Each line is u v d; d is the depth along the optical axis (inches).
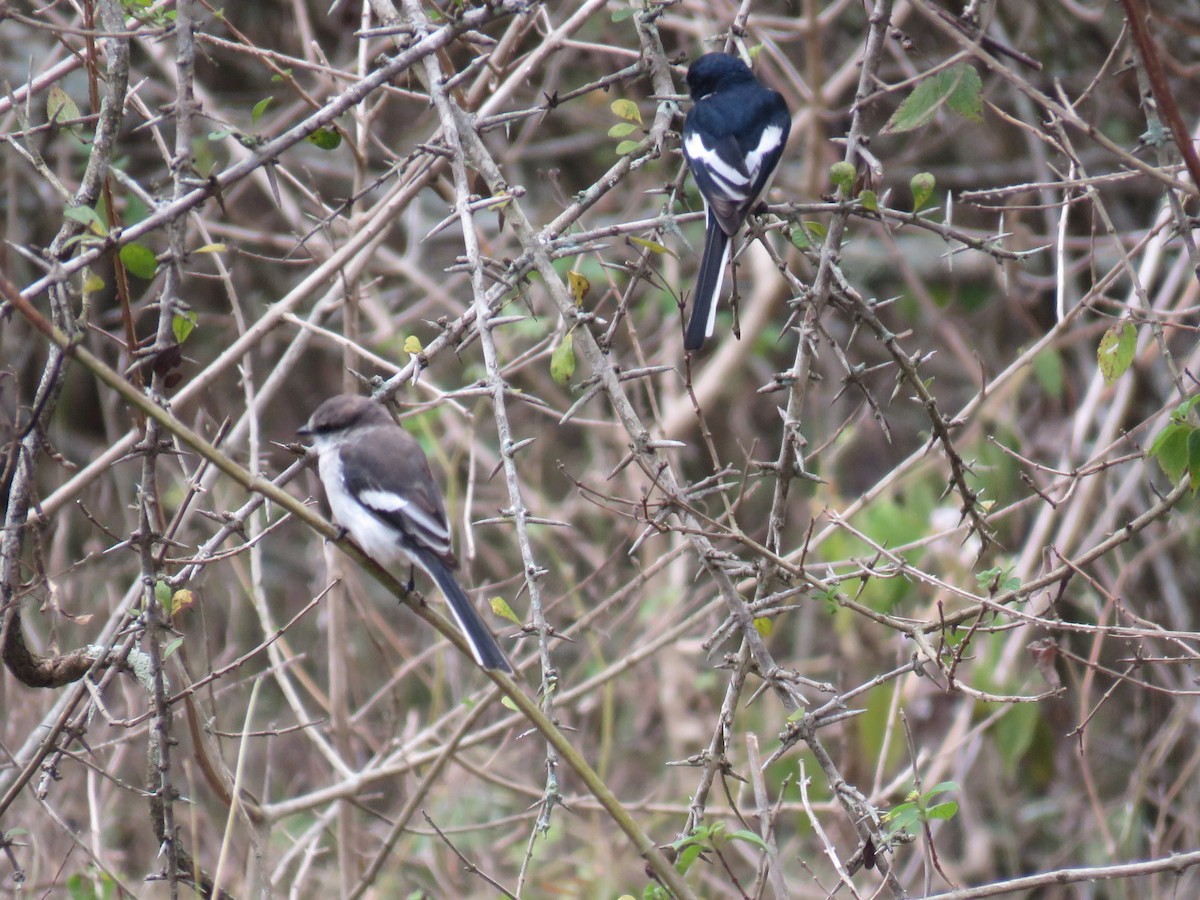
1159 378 531.8
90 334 503.8
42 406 263.0
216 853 460.4
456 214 277.6
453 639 251.0
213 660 482.9
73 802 467.2
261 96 621.6
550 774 238.7
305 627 580.4
